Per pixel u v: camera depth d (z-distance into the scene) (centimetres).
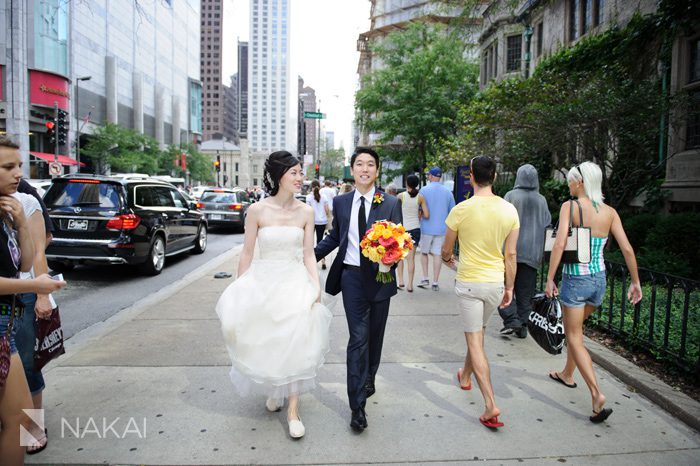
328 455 312
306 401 393
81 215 883
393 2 5688
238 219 1945
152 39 9025
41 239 305
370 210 371
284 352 328
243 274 350
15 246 249
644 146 999
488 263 359
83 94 6494
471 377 440
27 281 233
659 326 518
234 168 13825
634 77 1072
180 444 323
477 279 356
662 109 877
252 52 14000
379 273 354
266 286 335
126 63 7944
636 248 945
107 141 5991
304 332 333
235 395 399
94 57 6806
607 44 1298
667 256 768
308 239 360
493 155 1130
